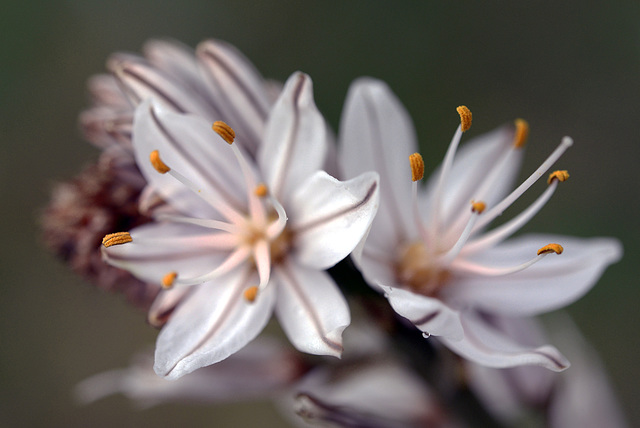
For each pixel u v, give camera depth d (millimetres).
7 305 369
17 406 365
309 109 189
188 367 183
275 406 350
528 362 187
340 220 186
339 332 183
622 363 310
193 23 368
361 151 197
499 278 198
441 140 346
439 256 194
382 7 348
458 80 349
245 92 198
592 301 312
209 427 354
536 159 337
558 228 323
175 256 192
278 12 358
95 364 366
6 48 363
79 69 369
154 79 194
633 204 325
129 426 359
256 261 190
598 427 224
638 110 339
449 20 347
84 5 366
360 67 352
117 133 196
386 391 212
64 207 200
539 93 346
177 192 192
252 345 210
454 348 191
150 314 190
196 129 192
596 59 344
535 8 347
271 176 192
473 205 190
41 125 369
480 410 207
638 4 339
